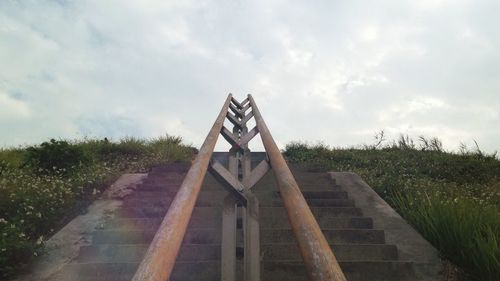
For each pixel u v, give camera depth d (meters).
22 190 5.36
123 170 7.59
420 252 4.34
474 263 3.79
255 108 4.54
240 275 3.29
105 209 5.36
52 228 4.84
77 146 7.50
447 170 8.09
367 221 4.73
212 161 2.58
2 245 3.79
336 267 1.18
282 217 4.64
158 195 5.70
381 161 8.95
